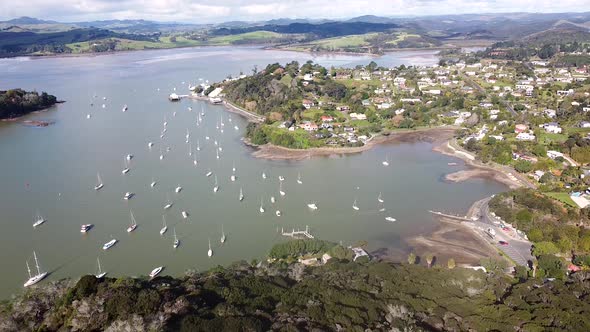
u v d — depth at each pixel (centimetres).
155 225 15700
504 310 9288
